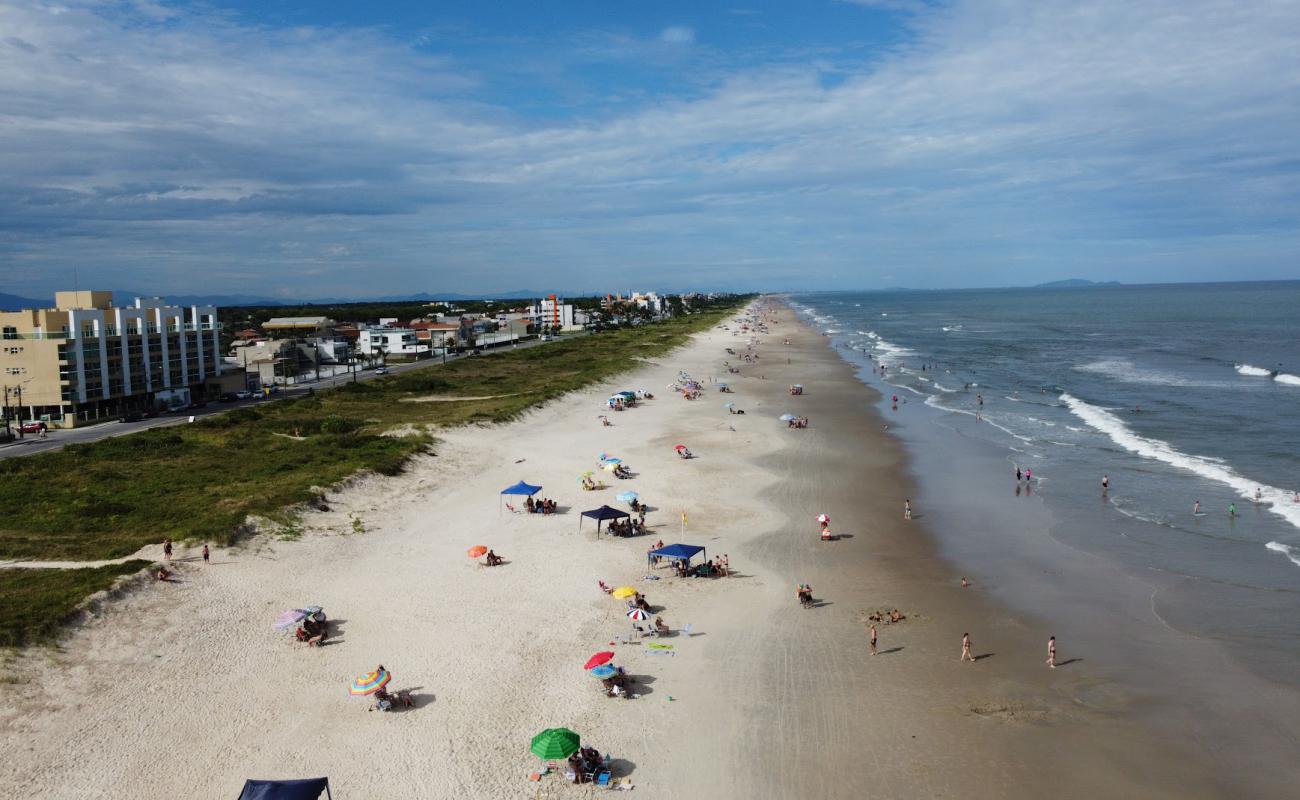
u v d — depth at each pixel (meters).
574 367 140.00
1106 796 25.52
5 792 25.44
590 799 25.66
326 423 80.81
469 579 43.34
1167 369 130.38
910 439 79.69
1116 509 54.59
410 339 176.25
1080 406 95.50
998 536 50.12
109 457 67.25
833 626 37.84
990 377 126.38
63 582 37.78
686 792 26.02
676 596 41.31
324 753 28.00
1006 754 27.77
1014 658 34.53
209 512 49.22
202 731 29.17
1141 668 33.38
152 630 35.59
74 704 30.16
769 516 54.94
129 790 25.97
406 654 34.97
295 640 36.03
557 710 30.77
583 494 60.12
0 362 86.62
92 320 91.44
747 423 89.62
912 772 26.86
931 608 39.81
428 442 72.12
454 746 28.38
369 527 50.91
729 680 32.97
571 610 39.50
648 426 87.75
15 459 65.19
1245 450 70.31
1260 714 29.78
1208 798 25.36
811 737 28.94
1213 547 47.03
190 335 107.62
